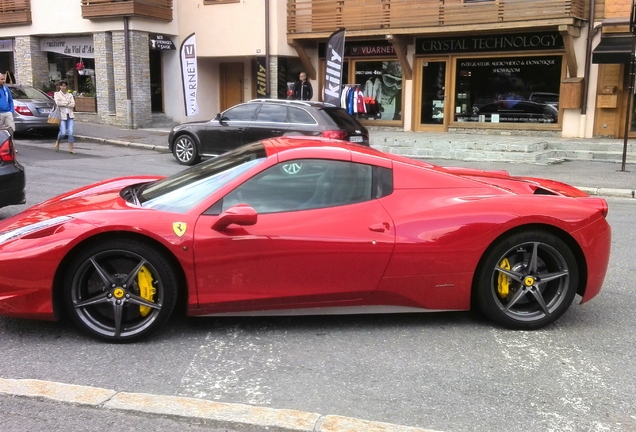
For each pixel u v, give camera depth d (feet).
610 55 50.98
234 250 13.20
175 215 13.33
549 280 14.40
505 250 14.11
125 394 11.09
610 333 14.58
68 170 39.99
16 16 69.97
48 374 12.05
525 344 13.83
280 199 13.79
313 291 13.62
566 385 11.91
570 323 15.19
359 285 13.71
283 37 65.77
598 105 54.60
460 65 61.26
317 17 63.98
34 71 71.82
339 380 11.98
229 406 10.70
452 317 15.38
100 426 10.18
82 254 13.07
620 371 12.55
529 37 57.06
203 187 14.07
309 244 13.35
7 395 11.05
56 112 49.49
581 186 36.81
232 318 15.10
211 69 74.69
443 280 14.01
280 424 10.18
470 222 13.85
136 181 17.51
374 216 13.79
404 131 64.28
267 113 41.91
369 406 10.98
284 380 11.94
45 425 10.17
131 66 64.69
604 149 50.06
